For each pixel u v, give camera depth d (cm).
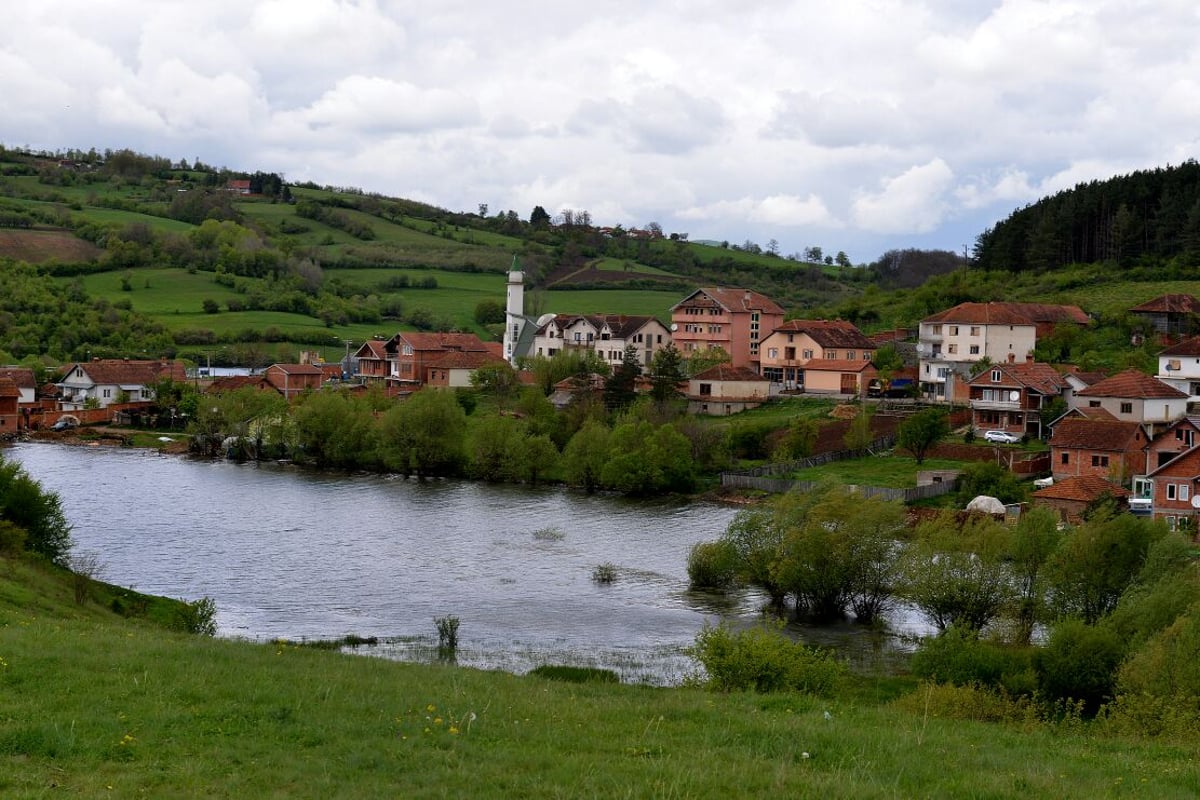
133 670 3509
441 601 7806
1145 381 11906
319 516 10962
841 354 16550
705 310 19000
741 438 13338
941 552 7081
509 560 9156
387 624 7175
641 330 19500
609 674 6000
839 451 12669
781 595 7981
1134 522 6712
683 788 2520
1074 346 15588
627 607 7762
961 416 13700
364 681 3672
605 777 2580
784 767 2716
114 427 17600
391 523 10662
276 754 2689
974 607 6806
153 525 10294
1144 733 4134
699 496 12219
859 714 3800
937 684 5150
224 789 2448
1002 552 7112
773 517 8219
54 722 2803
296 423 14612
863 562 7562
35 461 14362
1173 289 18800
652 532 10412
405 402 14300
